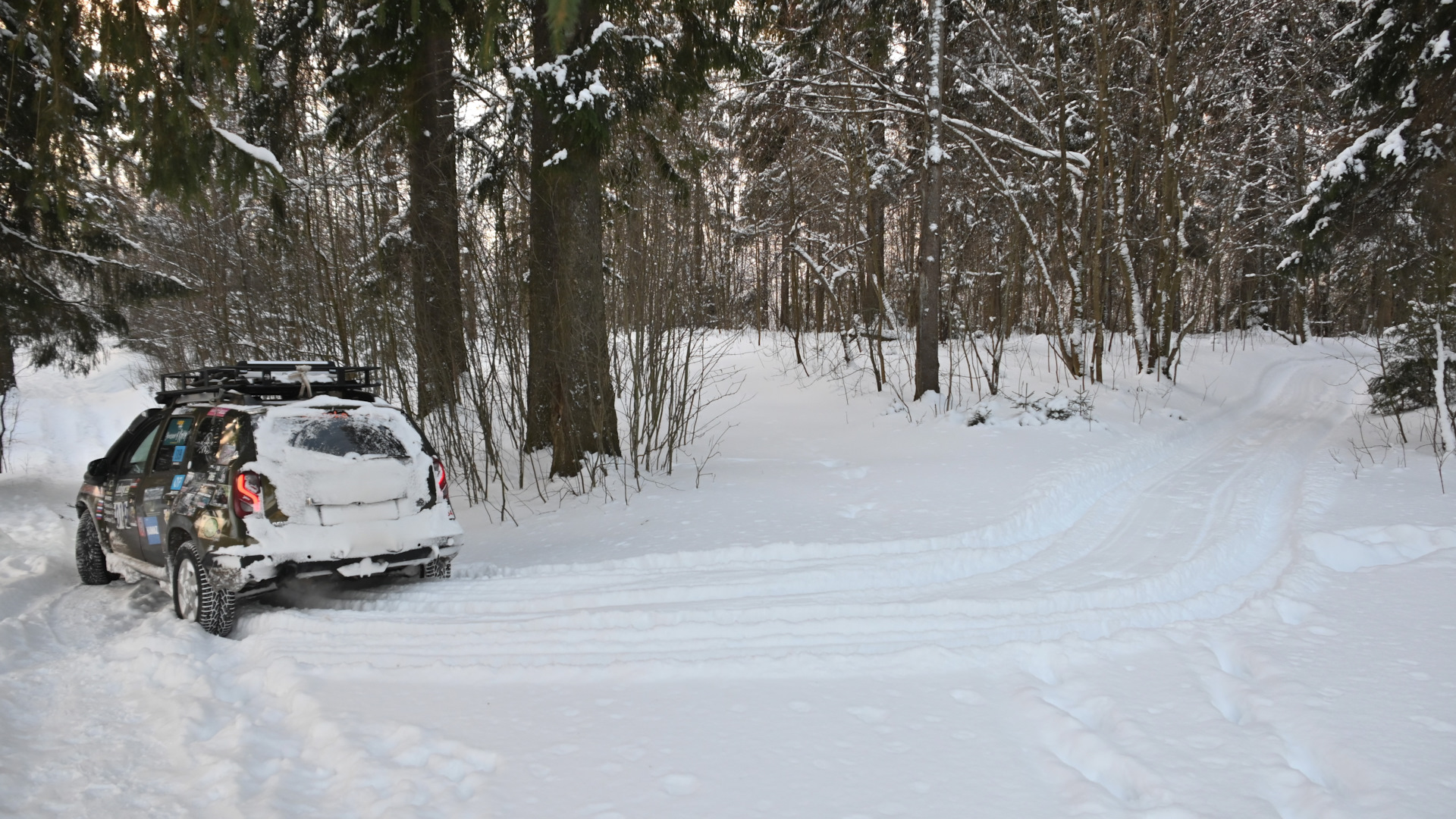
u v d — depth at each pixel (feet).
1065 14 67.82
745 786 11.02
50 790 11.53
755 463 43.65
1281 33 80.59
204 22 17.80
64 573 27.20
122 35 17.94
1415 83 40.40
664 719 13.23
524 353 41.96
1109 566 22.72
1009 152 75.66
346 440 21.16
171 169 19.69
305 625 18.98
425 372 39.47
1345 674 14.33
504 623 18.85
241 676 15.89
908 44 70.64
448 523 22.25
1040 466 38.86
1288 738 12.33
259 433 20.12
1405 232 42.75
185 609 20.18
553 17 7.48
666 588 21.12
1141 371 71.26
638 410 40.40
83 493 25.86
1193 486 34.14
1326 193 43.21
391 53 38.11
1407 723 12.37
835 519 30.12
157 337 67.67
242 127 44.60
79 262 44.60
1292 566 21.35
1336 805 10.15
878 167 74.59
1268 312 121.90
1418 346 38.99
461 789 11.09
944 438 48.78
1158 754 11.69
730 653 16.26
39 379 106.11
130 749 12.91
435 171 41.14
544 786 11.04
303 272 43.11
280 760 12.30
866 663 15.46
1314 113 84.58
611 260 42.50
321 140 44.70
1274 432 50.65
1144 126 72.84
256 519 19.36
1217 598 19.39
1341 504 28.63
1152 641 16.29
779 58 69.56
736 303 90.07
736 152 80.38
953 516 29.73
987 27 63.21
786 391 67.82
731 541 26.99
